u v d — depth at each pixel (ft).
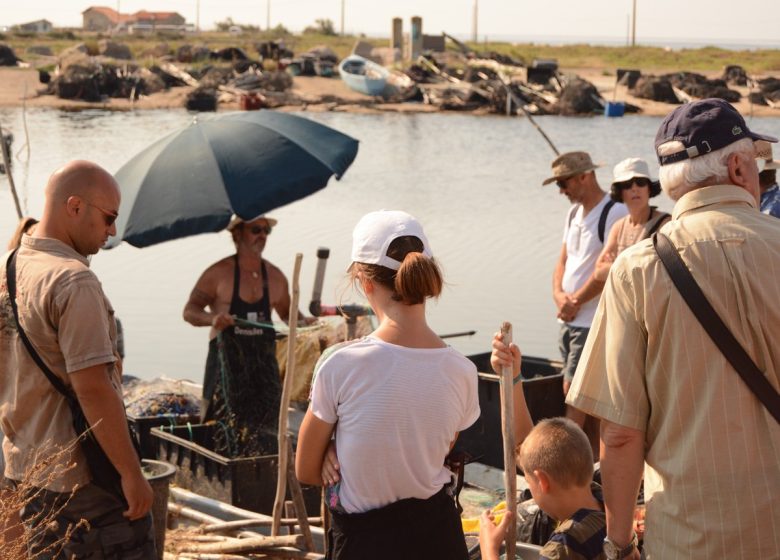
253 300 20.31
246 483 18.16
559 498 11.23
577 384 9.29
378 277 9.75
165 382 24.53
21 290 11.78
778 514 8.43
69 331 11.50
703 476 8.57
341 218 54.65
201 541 16.20
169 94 156.66
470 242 48.49
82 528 12.01
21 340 11.81
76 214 11.99
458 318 35.19
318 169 20.33
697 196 8.97
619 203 21.76
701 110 9.02
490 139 104.73
